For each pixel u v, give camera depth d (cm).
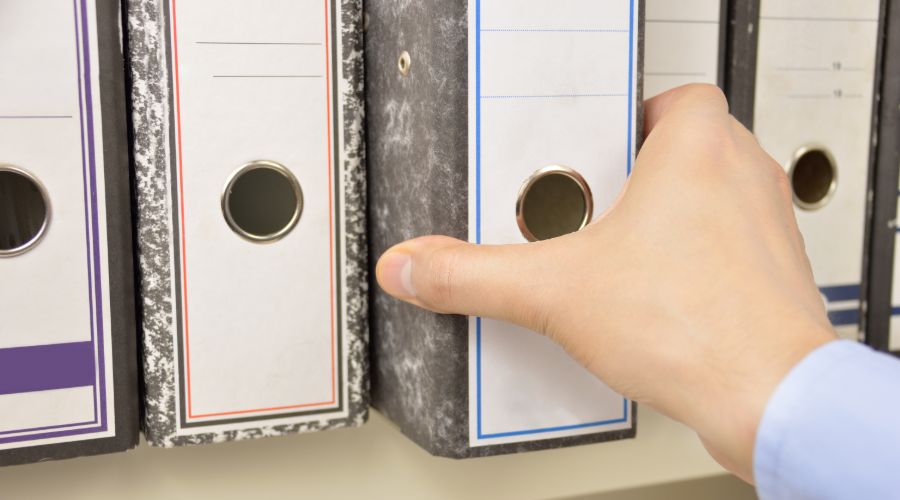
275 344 49
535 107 44
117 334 46
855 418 32
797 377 34
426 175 44
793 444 33
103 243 46
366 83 51
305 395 49
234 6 46
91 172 45
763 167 41
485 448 46
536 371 46
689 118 42
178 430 47
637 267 38
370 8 50
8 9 43
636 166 42
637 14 45
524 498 54
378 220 50
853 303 61
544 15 43
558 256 40
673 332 37
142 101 45
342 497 52
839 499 32
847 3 58
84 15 44
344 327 50
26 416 45
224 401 48
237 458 54
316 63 48
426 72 44
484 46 43
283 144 48
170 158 46
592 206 45
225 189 47
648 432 62
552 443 47
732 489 58
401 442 57
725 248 38
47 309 45
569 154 45
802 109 58
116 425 47
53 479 51
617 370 39
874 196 60
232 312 48
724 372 36
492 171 44
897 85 60
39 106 44
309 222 49
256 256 48
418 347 47
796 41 58
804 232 59
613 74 45
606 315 39
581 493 55
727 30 58
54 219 45
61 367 45
